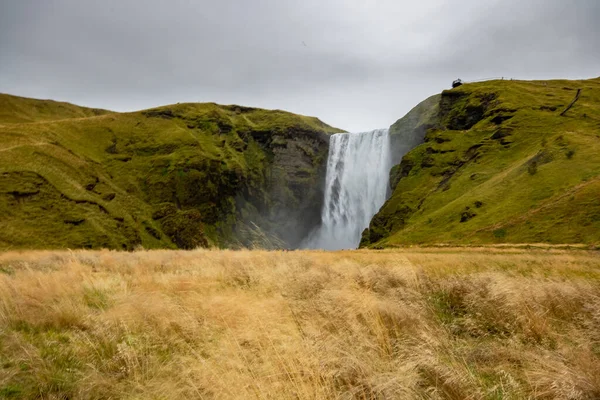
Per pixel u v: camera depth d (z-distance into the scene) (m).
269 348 4.04
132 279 9.64
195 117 163.00
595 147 74.69
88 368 4.23
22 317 6.08
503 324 5.89
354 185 156.50
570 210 56.88
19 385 3.80
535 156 82.25
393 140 150.88
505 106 118.00
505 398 3.42
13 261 17.25
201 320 5.40
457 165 110.88
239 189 146.25
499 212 67.81
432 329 5.34
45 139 104.06
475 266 14.11
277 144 169.50
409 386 3.49
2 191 71.38
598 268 17.50
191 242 104.25
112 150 126.00
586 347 4.55
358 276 8.47
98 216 83.31
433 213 89.06
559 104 117.25
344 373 3.75
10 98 187.62
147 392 3.60
